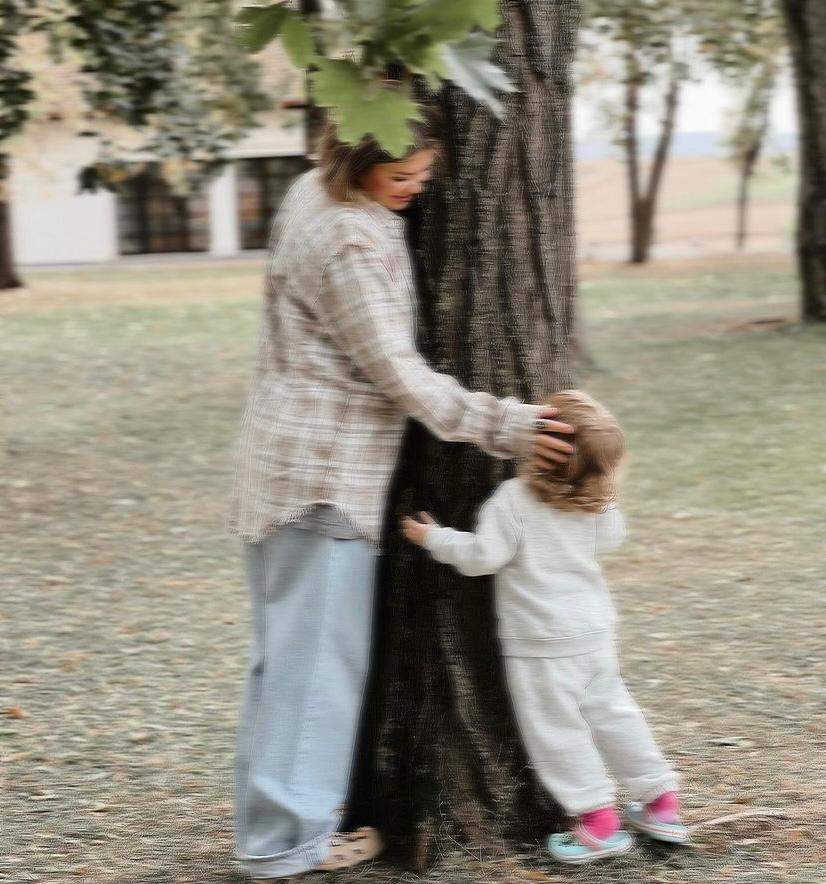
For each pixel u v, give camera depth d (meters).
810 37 13.90
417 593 3.16
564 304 3.25
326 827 2.92
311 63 2.40
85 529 7.71
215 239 33.94
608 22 14.32
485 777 3.20
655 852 3.19
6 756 4.19
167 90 11.62
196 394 12.66
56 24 10.48
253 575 3.00
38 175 25.69
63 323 18.83
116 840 3.49
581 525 3.02
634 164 29.61
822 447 9.02
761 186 58.19
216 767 4.07
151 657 5.30
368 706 3.22
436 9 2.36
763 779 3.74
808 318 14.94
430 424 2.82
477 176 3.07
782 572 6.22
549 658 3.01
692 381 12.09
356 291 2.74
